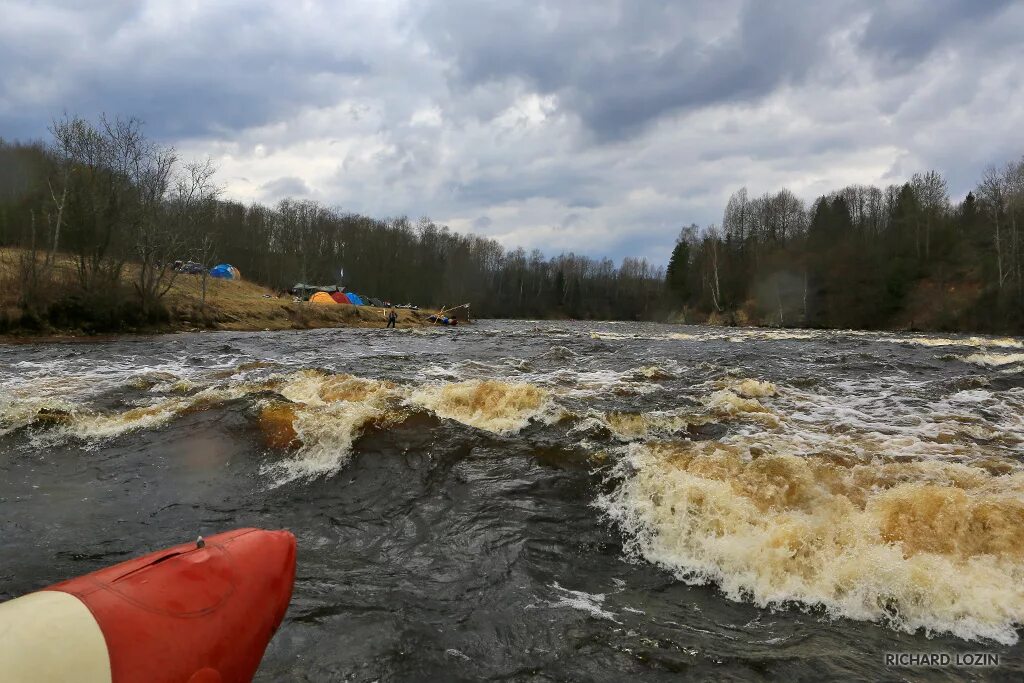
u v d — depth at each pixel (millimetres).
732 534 3736
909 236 57375
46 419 6852
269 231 73312
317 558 3742
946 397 8500
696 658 2697
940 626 2895
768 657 2695
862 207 82250
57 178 25828
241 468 5414
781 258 65812
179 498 4758
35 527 4203
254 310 34688
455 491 4809
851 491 4375
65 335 22078
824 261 59500
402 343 20078
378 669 2629
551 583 3434
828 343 20578
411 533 4098
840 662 2639
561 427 6457
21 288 21625
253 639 2008
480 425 6508
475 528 4152
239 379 9820
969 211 60469
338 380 8898
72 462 5586
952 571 3182
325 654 2730
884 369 11906
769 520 3824
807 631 2904
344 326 39844
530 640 2869
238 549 2152
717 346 18594
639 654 2738
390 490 4863
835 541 3525
